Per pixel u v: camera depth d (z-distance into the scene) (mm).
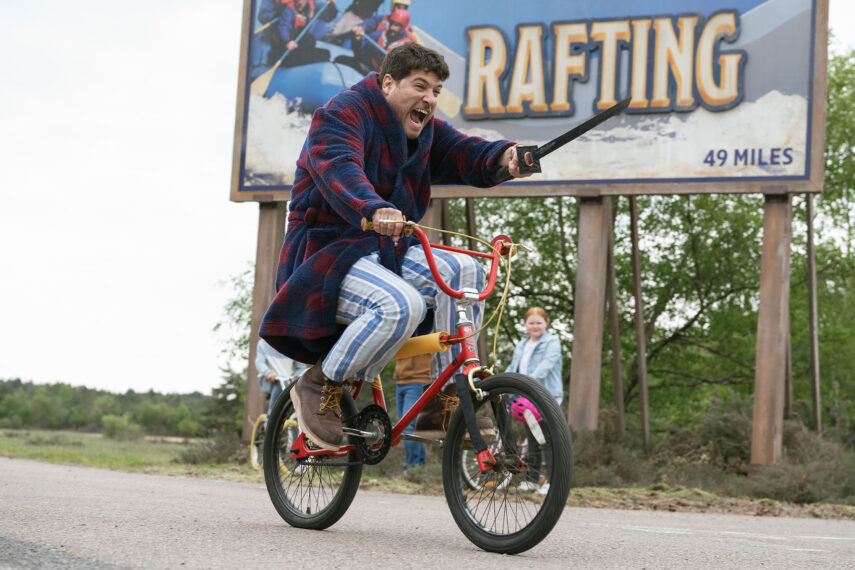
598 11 13023
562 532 4625
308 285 3785
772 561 3713
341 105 3852
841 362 27016
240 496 6512
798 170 12008
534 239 26406
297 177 4031
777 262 11961
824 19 12094
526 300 26703
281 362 10117
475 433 3520
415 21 13719
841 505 9352
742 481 10188
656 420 27531
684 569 3252
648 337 26266
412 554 3213
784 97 12141
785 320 12023
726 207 26047
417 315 3660
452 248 3980
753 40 12328
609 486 10094
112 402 82688
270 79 14180
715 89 12398
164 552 2912
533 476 3398
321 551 3166
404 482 9219
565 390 26188
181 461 12477
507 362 26031
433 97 3965
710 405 13367
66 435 27172
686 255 26047
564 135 3760
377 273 3734
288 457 4285
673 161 12492
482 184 4223
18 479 6742
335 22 14023
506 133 13250
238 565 2721
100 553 2814
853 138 28516
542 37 13227
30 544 2902
